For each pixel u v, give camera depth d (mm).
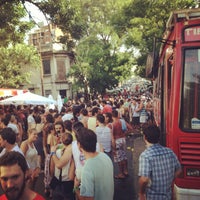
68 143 5211
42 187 7820
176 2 18172
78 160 4719
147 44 23188
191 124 4598
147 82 42969
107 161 3730
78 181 4633
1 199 2283
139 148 12422
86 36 33844
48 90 39906
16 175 2170
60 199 5281
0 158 2232
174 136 4621
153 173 3783
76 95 37438
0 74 29516
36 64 31938
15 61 30109
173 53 4984
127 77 34750
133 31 23703
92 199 3488
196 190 4426
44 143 7887
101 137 7738
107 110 13680
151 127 3941
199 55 4742
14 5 14797
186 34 4785
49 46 39438
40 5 14305
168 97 5492
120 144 8320
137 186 7793
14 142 5164
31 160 6082
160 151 3861
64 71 39969
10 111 13352
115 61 33500
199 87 4672
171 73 5195
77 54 33812
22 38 17438
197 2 16453
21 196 2221
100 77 32812
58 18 14977
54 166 5496
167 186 3852
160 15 19828
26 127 12945
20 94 16250
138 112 17219
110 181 3682
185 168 4512
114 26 28797
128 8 23391
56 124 6801
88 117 8984
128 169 9320
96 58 33031
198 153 4484
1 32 16875
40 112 13172
